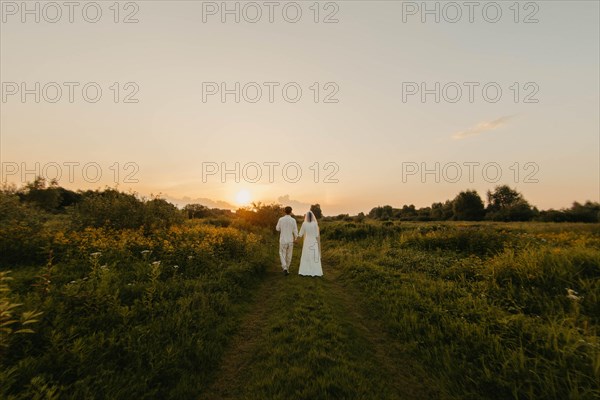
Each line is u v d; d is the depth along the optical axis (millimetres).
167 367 2918
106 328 3396
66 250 6605
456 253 9430
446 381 2924
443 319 4031
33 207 9133
